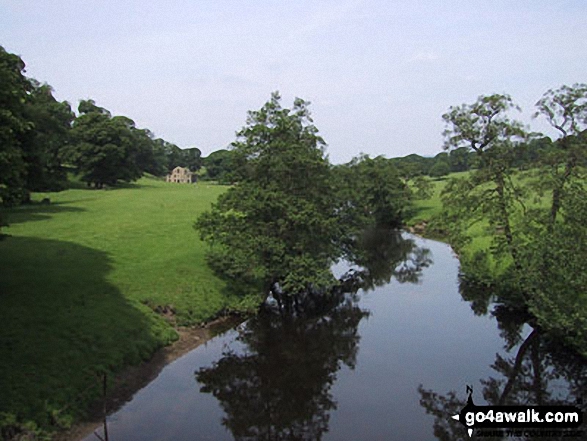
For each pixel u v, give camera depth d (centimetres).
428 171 17325
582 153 2842
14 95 2036
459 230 3447
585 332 2348
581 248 2362
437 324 3375
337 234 4094
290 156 3266
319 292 4209
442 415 2081
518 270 3038
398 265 5541
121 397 2134
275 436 1908
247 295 3488
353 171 7794
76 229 4806
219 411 2111
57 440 1727
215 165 18812
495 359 2723
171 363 2575
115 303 2861
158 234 4819
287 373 2528
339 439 1883
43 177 4769
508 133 3134
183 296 3284
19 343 2116
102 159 9881
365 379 2455
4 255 3544
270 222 3356
